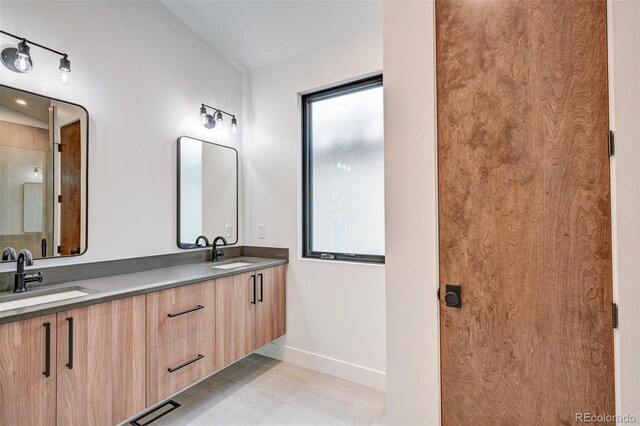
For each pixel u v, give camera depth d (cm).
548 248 103
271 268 255
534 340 105
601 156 97
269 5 228
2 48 162
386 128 125
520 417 106
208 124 264
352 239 248
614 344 94
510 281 108
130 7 217
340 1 215
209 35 264
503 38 109
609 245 96
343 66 242
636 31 87
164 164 237
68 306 136
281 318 265
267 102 285
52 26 180
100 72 200
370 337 229
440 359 118
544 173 103
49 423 131
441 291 118
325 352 248
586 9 99
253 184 294
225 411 198
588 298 98
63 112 184
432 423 117
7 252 161
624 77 88
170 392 178
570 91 100
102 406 148
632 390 87
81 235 189
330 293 247
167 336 177
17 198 167
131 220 215
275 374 246
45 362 130
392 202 124
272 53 272
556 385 102
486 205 111
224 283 213
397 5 124
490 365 111
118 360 155
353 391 222
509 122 108
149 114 228
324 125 263
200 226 261
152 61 230
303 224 271
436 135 118
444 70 118
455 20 117
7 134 164
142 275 202
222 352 211
